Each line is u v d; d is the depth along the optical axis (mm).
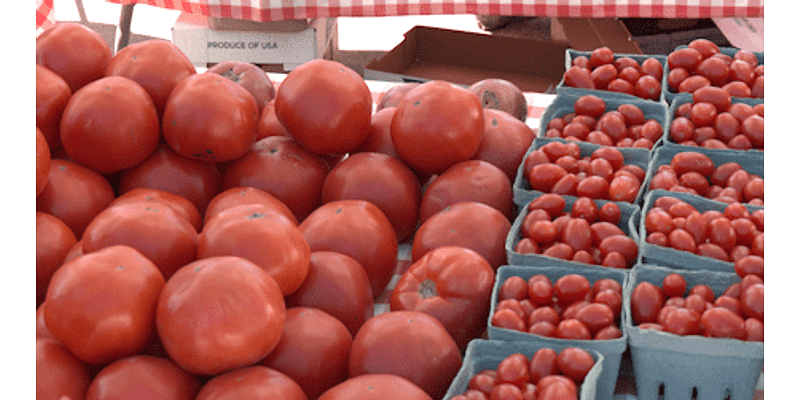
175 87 1990
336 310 1654
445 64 4234
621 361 1596
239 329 1302
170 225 1613
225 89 1967
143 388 1288
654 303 1510
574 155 2076
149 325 1376
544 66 4086
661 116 2350
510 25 6109
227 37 3814
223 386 1298
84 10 5668
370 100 2129
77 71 2055
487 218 1848
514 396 1291
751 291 1436
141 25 5715
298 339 1470
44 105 1897
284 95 2041
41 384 1291
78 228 1873
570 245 1749
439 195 1979
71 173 1888
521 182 2053
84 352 1342
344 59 5410
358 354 1473
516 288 1612
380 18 6340
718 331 1392
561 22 4711
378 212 1909
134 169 2021
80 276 1352
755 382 1427
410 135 2016
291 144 2148
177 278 1373
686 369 1436
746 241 1668
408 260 2070
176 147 1986
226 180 2109
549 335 1479
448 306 1631
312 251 1813
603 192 1907
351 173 2025
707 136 2195
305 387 1458
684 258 1652
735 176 1955
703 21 4418
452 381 1481
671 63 2537
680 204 1792
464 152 2035
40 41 2057
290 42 3828
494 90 2521
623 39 4328
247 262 1411
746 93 2348
